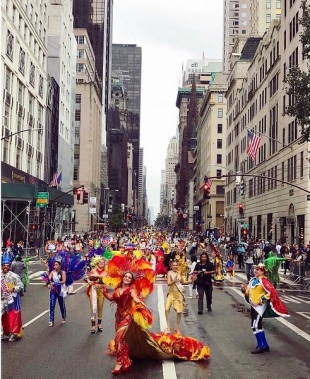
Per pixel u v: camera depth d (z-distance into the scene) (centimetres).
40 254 4484
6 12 4603
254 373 876
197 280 1589
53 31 7638
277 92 5203
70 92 8725
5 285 1109
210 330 1285
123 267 920
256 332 1042
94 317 1230
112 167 19638
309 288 2441
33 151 5853
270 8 9200
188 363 940
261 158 5994
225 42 17088
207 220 11169
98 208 12100
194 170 16725
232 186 8125
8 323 1122
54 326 1296
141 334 923
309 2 4191
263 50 6025
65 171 8256
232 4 16475
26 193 4306
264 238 5650
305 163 4088
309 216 3981
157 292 2094
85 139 10612
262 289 1052
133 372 867
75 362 930
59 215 6450
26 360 943
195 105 19638
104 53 15375
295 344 1129
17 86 5088
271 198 5369
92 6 15262
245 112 7212
